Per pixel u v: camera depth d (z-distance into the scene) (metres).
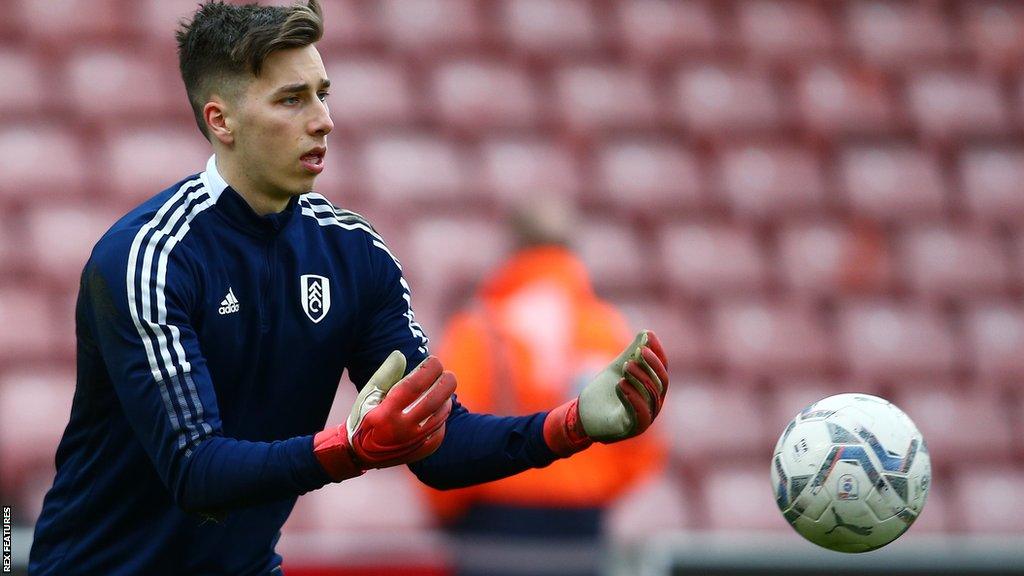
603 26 34.84
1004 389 30.81
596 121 33.22
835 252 32.28
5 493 24.91
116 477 9.54
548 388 16.09
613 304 30.16
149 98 31.30
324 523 24.20
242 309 9.20
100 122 30.56
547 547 16.27
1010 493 29.09
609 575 16.38
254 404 9.50
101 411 9.38
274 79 8.86
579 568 16.27
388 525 24.39
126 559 9.80
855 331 30.91
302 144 8.91
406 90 32.56
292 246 9.45
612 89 33.72
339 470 7.99
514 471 9.59
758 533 26.52
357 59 32.84
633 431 9.12
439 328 28.12
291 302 9.45
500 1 34.56
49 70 31.22
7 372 26.30
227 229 9.16
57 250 28.34
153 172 30.02
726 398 28.95
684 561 16.95
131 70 31.59
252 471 8.02
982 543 17.73
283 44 8.79
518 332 16.14
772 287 31.34
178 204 9.03
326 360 9.77
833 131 34.44
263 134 8.88
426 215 30.19
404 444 7.90
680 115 33.78
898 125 34.91
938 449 29.62
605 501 16.50
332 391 10.01
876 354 30.75
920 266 32.53
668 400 28.61
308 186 9.09
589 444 9.35
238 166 9.10
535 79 33.47
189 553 9.88
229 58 8.84
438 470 9.73
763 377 29.77
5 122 30.09
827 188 33.44
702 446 28.12
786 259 31.89
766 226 32.31
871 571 17.50
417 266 29.19
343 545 16.28
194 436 8.30
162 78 31.66
